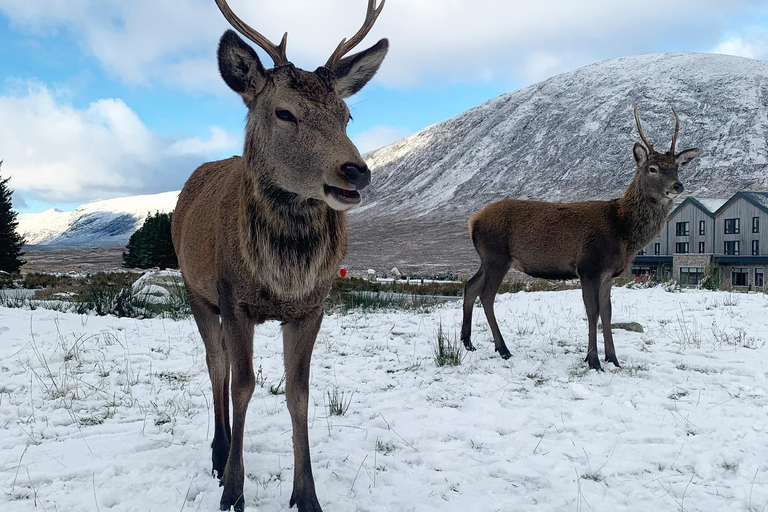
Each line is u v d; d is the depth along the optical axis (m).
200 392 6.02
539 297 14.20
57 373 6.60
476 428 5.03
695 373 6.74
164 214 42.41
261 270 3.48
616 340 8.60
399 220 135.00
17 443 4.64
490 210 8.37
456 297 19.16
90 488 3.84
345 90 3.99
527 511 3.57
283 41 3.78
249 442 4.66
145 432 4.89
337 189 3.26
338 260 3.71
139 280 14.76
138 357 7.38
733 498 3.73
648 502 3.69
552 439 4.79
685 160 7.55
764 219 47.28
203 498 3.69
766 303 11.77
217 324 4.41
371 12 4.08
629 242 7.52
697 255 49.16
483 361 7.50
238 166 4.16
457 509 3.61
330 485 3.94
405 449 4.59
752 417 5.22
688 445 4.59
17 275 25.34
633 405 5.67
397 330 9.58
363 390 6.24
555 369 7.05
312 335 3.74
